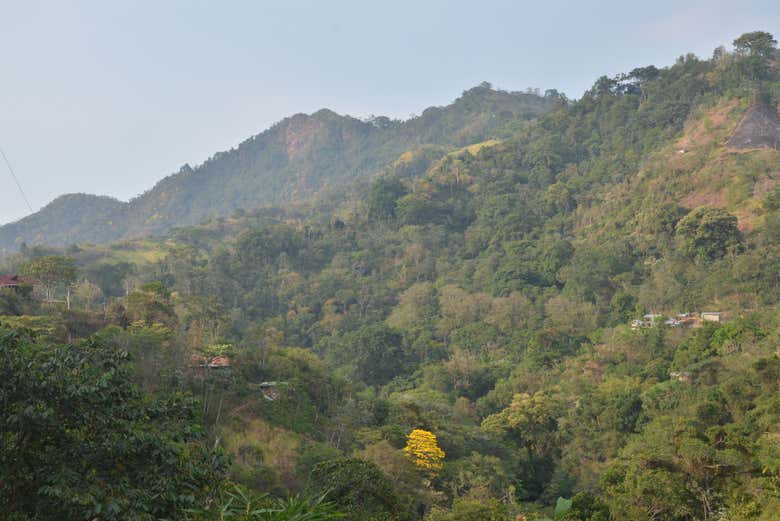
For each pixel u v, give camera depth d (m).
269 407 52.78
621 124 184.25
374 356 103.44
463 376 95.56
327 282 146.62
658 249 119.44
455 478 52.47
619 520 38.31
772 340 70.88
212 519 9.52
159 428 14.37
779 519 31.56
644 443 54.34
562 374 89.50
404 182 196.62
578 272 120.06
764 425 50.97
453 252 159.75
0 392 11.63
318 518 8.38
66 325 55.69
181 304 80.25
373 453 46.53
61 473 11.66
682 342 83.69
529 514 45.03
